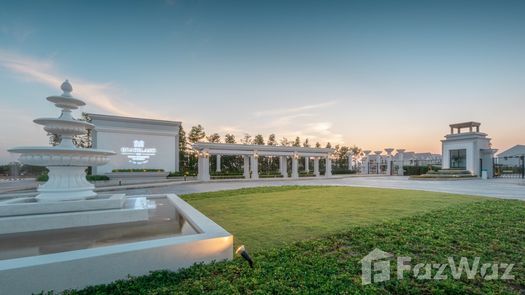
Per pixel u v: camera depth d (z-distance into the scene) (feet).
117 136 80.79
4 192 55.67
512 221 22.49
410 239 17.57
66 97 22.43
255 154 96.17
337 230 20.11
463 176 90.84
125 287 10.71
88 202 20.25
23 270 9.96
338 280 11.53
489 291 10.73
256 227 21.48
